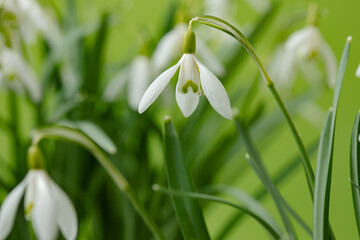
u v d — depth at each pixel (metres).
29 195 0.43
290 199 0.85
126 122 0.53
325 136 0.38
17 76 0.49
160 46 0.49
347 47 0.37
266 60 0.53
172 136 0.41
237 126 0.42
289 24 0.52
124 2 0.81
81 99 0.50
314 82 0.56
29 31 0.51
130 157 0.53
